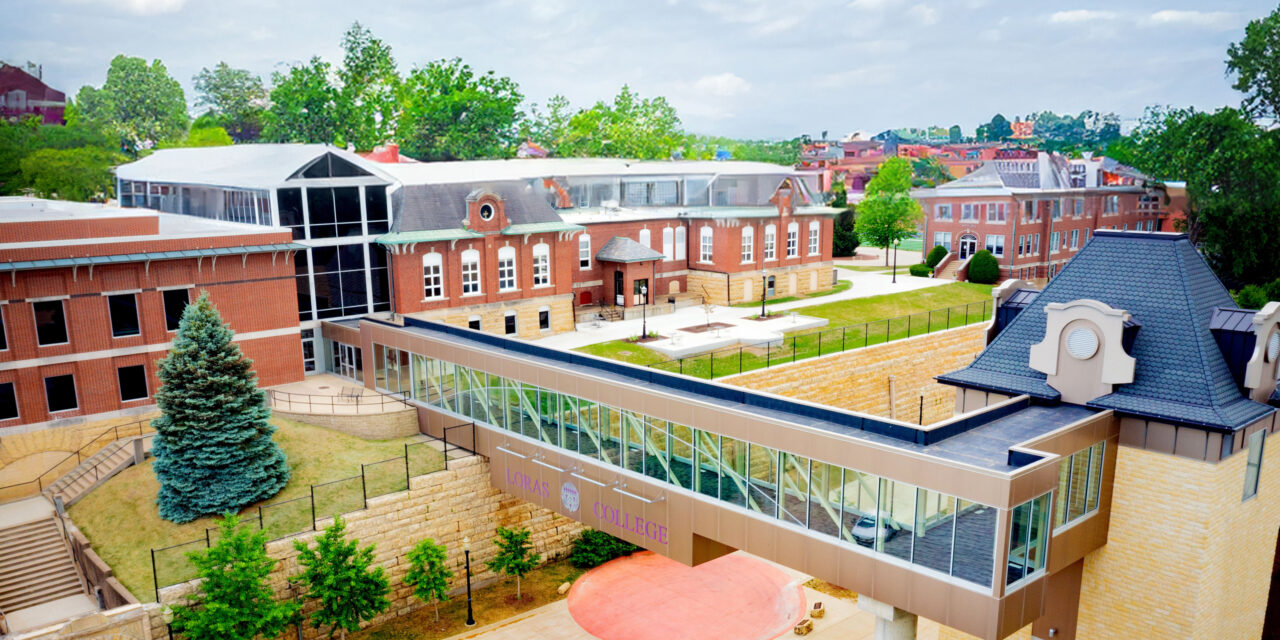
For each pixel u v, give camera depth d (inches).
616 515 1321.4
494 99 5349.4
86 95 5349.4
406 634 1398.9
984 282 3186.5
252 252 1781.5
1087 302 1088.2
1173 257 1125.7
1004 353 1230.9
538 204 2411.4
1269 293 2819.9
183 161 2608.3
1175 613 1042.7
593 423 1341.0
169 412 1409.9
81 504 1460.4
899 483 964.0
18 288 1537.9
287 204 2001.7
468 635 1397.6
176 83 5664.4
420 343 1691.7
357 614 1300.4
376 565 1433.3
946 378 1236.5
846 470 1013.2
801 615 1457.9
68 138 4579.2
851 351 2171.5
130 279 1653.5
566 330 2431.1
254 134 6274.6
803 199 2999.5
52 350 1583.4
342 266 2108.8
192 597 1210.0
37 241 1583.4
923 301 2866.6
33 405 1574.8
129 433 1654.8
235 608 1166.3
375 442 1652.3
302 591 1343.5
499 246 2278.5
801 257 2974.9
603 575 1616.6
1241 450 1044.5
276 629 1222.9
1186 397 1031.6
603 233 2694.4
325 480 1503.4
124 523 1393.9
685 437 1198.3
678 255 2886.3
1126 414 1053.8
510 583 1587.1
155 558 1306.6
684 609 1482.5
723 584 1573.6
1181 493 1023.6
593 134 5841.5
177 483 1387.8
